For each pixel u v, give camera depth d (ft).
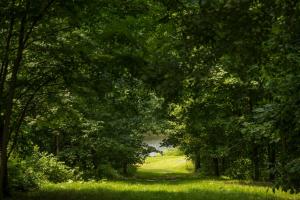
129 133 126.52
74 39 50.29
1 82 47.39
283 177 35.78
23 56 52.60
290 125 36.58
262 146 93.15
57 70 51.93
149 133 138.00
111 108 55.42
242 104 87.25
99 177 114.11
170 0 26.21
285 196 58.18
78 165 118.42
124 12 44.98
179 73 20.58
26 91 53.93
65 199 52.31
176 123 126.93
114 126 122.11
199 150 124.98
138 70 41.55
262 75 37.78
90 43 49.49
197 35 20.40
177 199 54.44
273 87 37.60
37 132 88.79
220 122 90.99
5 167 54.90
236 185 76.74
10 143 66.64
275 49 22.39
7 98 48.73
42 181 77.10
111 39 44.47
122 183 84.43
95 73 50.85
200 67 20.77
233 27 19.54
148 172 176.65
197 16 19.88
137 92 51.16
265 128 43.14
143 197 55.67
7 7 38.96
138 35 44.37
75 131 111.96
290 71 35.19
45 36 48.83
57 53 49.78
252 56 20.84
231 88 69.05
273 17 20.18
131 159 138.72
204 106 86.28
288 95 35.73
